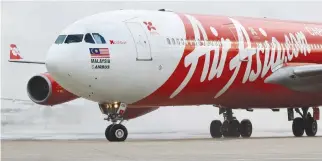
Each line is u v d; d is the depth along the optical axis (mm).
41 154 62719
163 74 95062
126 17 94938
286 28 112562
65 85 91938
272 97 109312
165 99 97938
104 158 57750
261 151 64688
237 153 62344
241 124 114250
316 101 114250
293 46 111062
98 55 89875
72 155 61188
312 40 114812
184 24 99062
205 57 99188
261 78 106438
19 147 74312
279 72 108312
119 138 91312
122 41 91688
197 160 55156
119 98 93312
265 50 106625
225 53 101562
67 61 89250
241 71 103562
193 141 86438
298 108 118312
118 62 90938
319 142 80938
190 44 97938
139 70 92625
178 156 59406
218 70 100812
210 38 100562
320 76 106875
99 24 92125
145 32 94125
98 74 90000
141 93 94312
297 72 107062
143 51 92875
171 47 95688
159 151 65688
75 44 90000
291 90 109688
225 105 108188
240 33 104625
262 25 109562
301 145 74125
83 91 91688
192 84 98438
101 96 92250
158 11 99812
